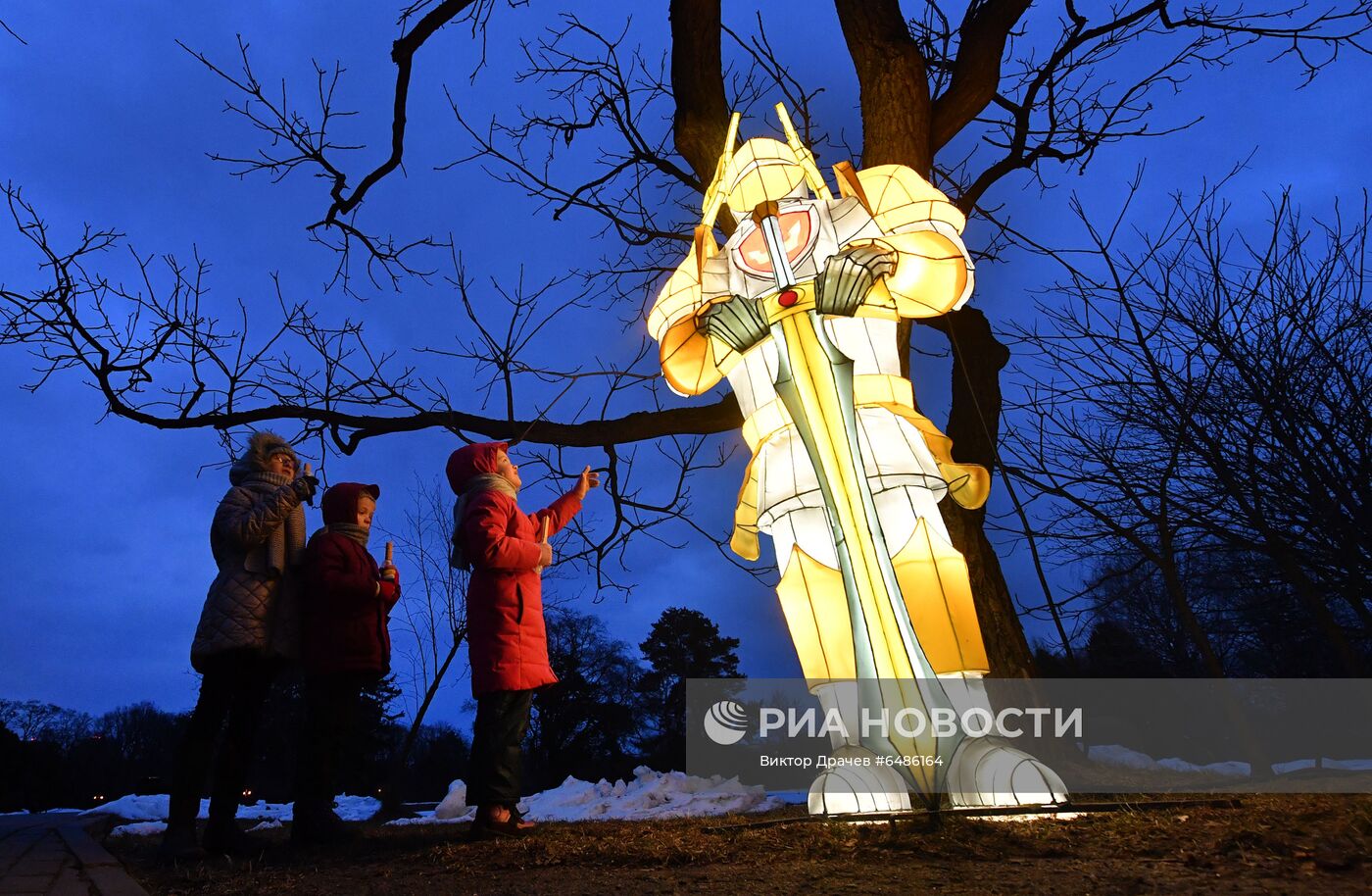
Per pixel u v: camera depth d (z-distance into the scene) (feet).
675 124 22.00
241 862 11.78
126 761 141.38
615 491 27.86
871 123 20.03
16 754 109.81
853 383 12.75
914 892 7.18
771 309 13.26
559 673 92.94
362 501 14.25
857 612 11.70
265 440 13.79
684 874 8.67
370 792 57.67
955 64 22.03
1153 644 27.45
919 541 12.03
